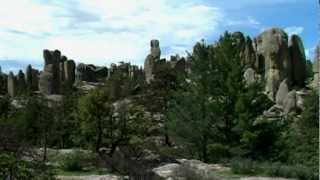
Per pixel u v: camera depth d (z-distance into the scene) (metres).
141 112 48.12
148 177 26.67
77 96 57.69
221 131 47.91
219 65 49.53
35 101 51.28
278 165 36.59
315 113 46.16
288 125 50.06
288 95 70.88
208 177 29.03
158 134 54.69
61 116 53.03
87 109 45.78
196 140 47.91
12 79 118.12
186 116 48.66
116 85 62.78
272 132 46.41
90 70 124.50
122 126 45.62
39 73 125.62
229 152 46.50
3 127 12.24
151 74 97.81
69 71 122.56
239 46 52.41
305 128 46.22
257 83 48.00
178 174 28.38
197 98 48.62
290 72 88.25
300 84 88.06
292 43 90.31
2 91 117.62
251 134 45.34
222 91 48.56
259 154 45.97
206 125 47.47
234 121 47.62
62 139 52.09
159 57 104.62
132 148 42.41
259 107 47.41
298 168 35.38
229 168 38.03
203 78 49.28
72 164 35.47
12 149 11.74
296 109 68.31
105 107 45.91
